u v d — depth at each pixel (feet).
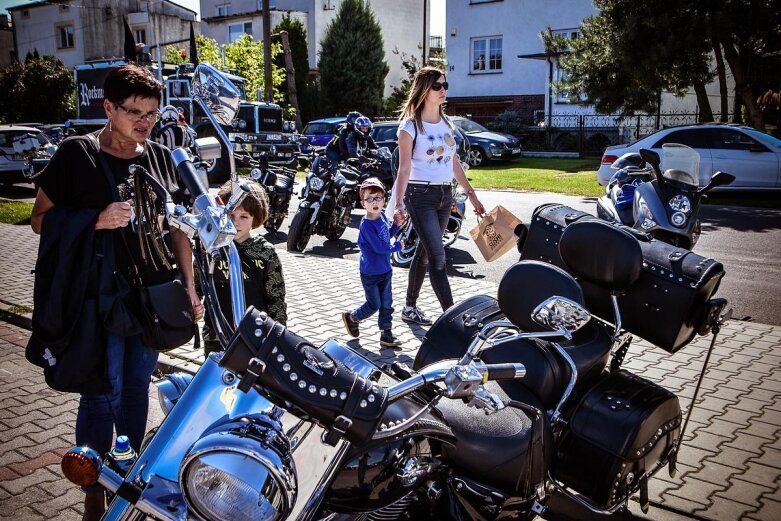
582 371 9.74
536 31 102.58
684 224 19.02
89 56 156.35
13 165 61.05
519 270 9.09
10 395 15.69
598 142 90.33
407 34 149.18
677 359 17.70
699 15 58.54
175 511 5.74
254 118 78.74
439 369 6.42
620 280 9.57
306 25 137.90
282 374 5.32
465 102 110.11
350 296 23.26
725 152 46.01
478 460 8.17
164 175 9.97
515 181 58.59
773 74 72.13
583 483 9.42
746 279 25.95
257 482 5.28
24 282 25.52
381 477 6.82
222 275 10.94
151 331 9.41
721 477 12.09
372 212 17.81
